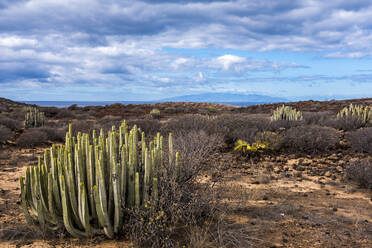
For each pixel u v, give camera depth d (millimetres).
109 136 3775
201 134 8828
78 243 3348
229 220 4059
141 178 3875
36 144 11055
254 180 6312
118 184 3387
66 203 3279
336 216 4273
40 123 15875
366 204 4820
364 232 3736
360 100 29312
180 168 4180
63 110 26531
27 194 3717
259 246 3352
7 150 9875
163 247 3150
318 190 5660
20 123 15609
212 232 3592
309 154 8945
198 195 4062
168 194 3691
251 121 12148
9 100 39375
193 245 3211
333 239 3551
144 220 3359
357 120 12328
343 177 6512
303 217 4215
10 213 4242
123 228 3508
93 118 24031
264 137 9617
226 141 10523
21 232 3523
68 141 3889
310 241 3496
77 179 3508
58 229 3566
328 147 9508
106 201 3537
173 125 11797
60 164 3408
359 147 8859
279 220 4102
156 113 25359
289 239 3539
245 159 8312
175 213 3617
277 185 5996
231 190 5363
